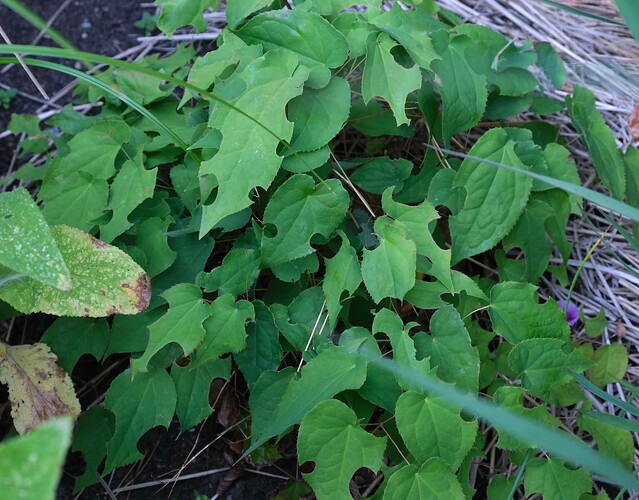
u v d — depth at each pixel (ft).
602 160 1.86
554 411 1.84
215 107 1.56
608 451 1.67
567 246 1.83
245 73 1.56
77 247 1.50
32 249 1.36
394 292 1.49
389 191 1.57
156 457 1.78
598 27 2.33
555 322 1.59
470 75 1.72
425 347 1.54
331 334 1.60
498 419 1.16
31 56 2.29
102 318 1.67
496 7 2.32
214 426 1.80
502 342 1.73
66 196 1.72
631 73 2.25
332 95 1.59
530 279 1.78
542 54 1.94
